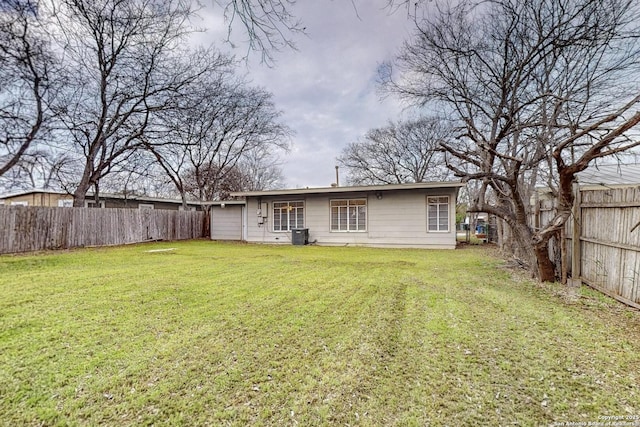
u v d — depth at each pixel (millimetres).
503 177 5750
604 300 4258
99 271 6562
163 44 11672
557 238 5660
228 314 3736
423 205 12352
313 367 2496
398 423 1875
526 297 4547
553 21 5387
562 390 2193
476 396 2131
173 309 3910
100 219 12438
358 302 4273
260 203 14984
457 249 11820
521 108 5996
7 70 3109
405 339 3031
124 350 2748
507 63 6195
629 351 2760
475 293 4773
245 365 2520
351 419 1908
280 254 10062
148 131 13680
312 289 5027
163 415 1922
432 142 19547
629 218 3975
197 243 14547
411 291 4895
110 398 2076
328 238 13773
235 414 1940
